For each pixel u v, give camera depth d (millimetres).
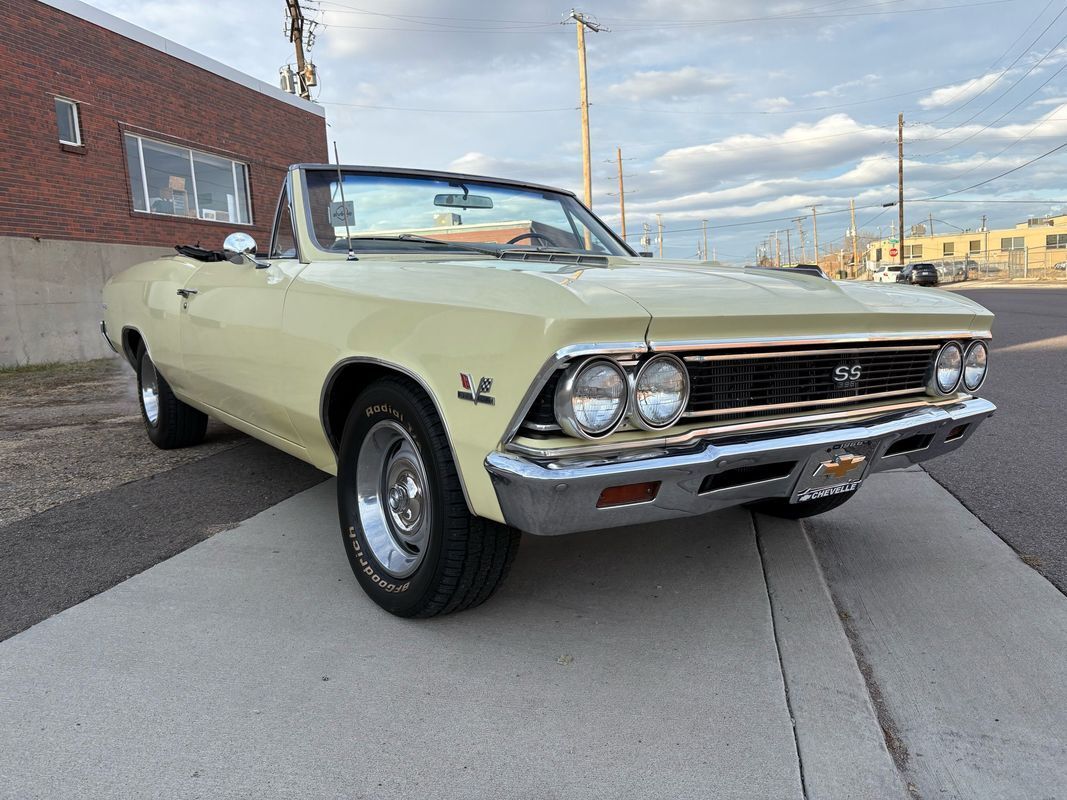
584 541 3283
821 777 1779
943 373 2699
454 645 2389
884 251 85875
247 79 14234
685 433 2035
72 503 3777
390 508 2623
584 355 1835
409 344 2242
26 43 10086
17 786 1730
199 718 1996
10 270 10039
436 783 1760
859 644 2426
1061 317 16094
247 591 2770
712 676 2211
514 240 3623
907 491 4031
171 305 4102
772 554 3135
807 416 2270
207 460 4633
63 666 2244
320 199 3260
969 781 1785
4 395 7684
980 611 2639
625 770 1806
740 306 2117
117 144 11500
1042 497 3855
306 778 1773
